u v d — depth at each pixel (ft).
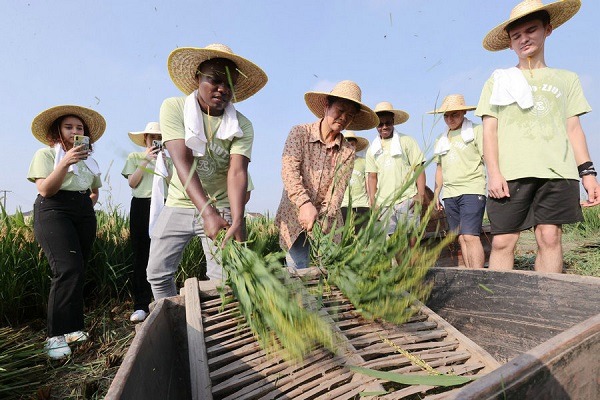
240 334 5.76
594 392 3.92
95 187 12.96
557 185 9.31
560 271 9.62
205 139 8.10
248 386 4.84
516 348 6.22
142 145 15.98
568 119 9.94
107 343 11.11
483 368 5.34
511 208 9.89
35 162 10.10
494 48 11.51
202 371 4.88
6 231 13.24
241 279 5.91
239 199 8.42
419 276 6.55
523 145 9.55
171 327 5.83
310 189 9.65
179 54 8.21
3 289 12.41
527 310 6.07
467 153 14.76
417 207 6.84
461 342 5.84
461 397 2.80
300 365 5.19
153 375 4.44
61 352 9.91
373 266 6.45
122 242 16.35
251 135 9.09
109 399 3.03
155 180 9.98
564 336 3.76
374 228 6.84
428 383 4.16
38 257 13.30
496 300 6.51
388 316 6.21
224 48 8.27
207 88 8.11
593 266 16.26
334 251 7.25
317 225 8.20
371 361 5.22
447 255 16.47
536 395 3.29
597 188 9.43
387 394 4.61
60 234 9.99
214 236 7.22
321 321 5.51
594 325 3.98
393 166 15.83
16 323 12.61
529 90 9.48
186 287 6.20
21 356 9.29
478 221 14.88
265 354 5.35
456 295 7.18
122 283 15.83
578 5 9.75
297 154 9.41
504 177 9.91
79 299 10.34
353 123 11.00
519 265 17.54
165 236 9.13
